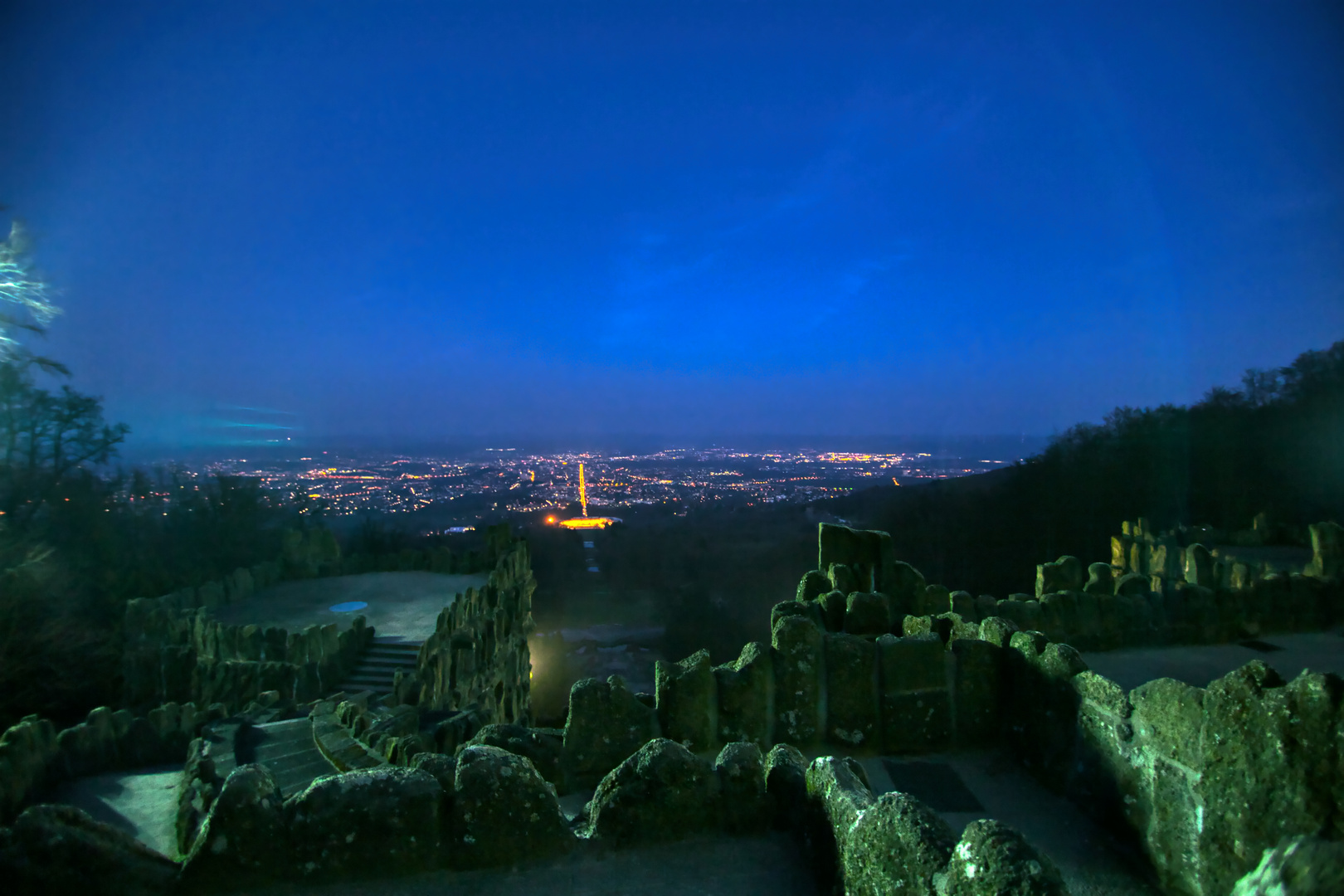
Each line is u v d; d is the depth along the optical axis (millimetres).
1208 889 5426
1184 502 44375
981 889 3555
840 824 4848
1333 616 12750
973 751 8508
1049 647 7750
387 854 5129
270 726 15656
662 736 8336
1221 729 5398
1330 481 39125
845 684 8633
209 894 4871
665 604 71438
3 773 10766
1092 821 6840
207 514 43156
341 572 36156
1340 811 4664
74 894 4652
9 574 25250
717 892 5023
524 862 5305
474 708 18859
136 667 22797
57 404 36719
